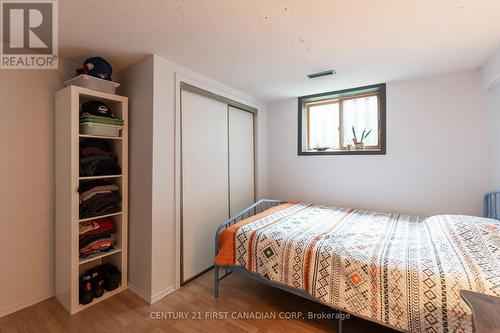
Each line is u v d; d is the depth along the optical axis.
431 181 2.55
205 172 2.65
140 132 2.15
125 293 2.18
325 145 3.29
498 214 2.14
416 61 2.18
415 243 1.70
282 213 2.56
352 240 1.76
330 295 1.55
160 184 2.12
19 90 1.92
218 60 2.18
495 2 1.36
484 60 2.15
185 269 2.39
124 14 1.48
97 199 2.04
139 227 2.15
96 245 2.10
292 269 1.70
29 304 1.98
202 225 2.60
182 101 2.37
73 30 1.67
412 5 1.39
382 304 1.38
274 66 2.31
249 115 3.39
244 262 1.92
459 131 2.42
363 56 2.09
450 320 1.19
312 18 1.53
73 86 1.88
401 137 2.69
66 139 1.94
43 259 2.06
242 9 1.43
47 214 2.08
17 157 1.92
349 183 3.01
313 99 3.31
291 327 1.76
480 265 1.30
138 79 2.18
